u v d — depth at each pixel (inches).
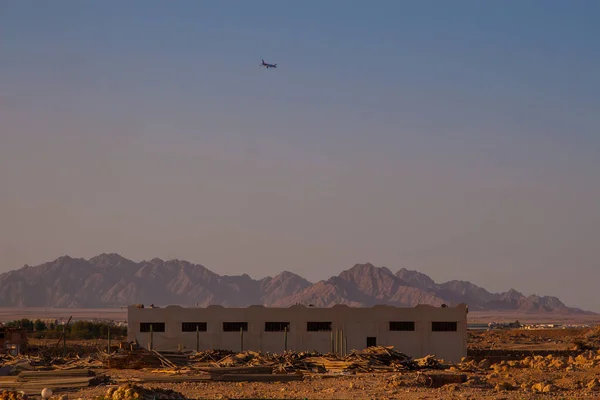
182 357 5561.0
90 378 4335.6
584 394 3954.2
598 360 5556.1
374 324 7032.5
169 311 6924.2
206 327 6943.9
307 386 4345.5
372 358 5428.2
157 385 4389.8
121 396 3481.8
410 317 7057.1
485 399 3782.0
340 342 6879.9
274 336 6988.2
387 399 3809.1
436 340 7052.2
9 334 7116.1
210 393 4028.1
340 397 3890.3
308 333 7003.0
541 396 3870.6
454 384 4269.2
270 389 4224.9
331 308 7032.5
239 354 5649.6
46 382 4279.0
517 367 5610.2
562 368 5334.6
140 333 6879.9
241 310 6988.2
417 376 4436.5
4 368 4859.7
